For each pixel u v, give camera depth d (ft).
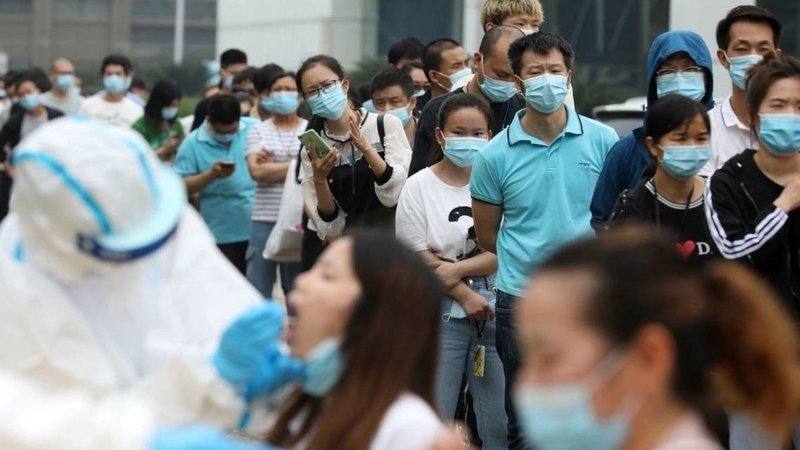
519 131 36.11
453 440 18.03
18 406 14.24
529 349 14.38
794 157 31.45
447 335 37.32
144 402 17.35
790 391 14.69
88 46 283.79
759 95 31.24
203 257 19.80
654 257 14.19
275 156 55.31
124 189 17.65
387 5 141.79
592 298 13.94
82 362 18.31
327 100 42.50
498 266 36.32
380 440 18.06
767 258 31.09
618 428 14.06
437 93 50.57
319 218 43.21
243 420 18.38
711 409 14.75
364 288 18.39
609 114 66.13
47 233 17.88
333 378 18.44
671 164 31.22
